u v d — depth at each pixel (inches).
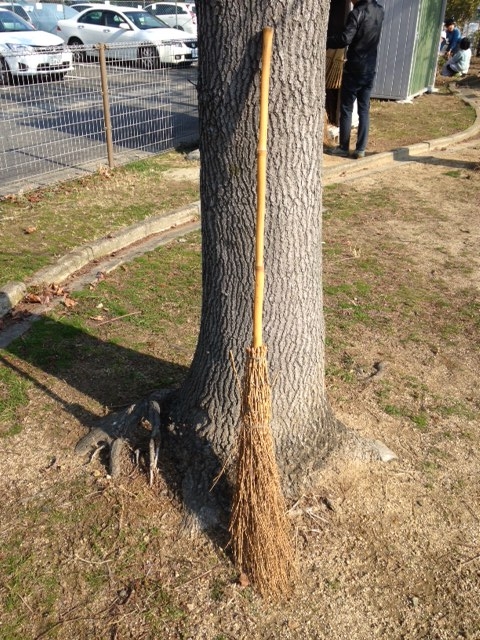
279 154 103.6
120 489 122.3
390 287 217.9
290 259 111.5
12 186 305.9
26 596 103.8
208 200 110.9
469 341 184.2
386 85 581.3
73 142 395.2
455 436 143.3
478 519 121.1
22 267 213.0
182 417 127.6
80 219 264.1
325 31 100.6
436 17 606.2
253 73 97.4
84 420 142.7
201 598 103.5
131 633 98.3
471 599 105.5
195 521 114.8
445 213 295.6
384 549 113.3
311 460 124.0
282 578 104.0
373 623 101.0
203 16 98.4
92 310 193.2
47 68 372.2
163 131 427.5
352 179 348.8
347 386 159.9
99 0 1111.0
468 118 508.1
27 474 127.8
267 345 116.0
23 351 169.2
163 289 209.2
